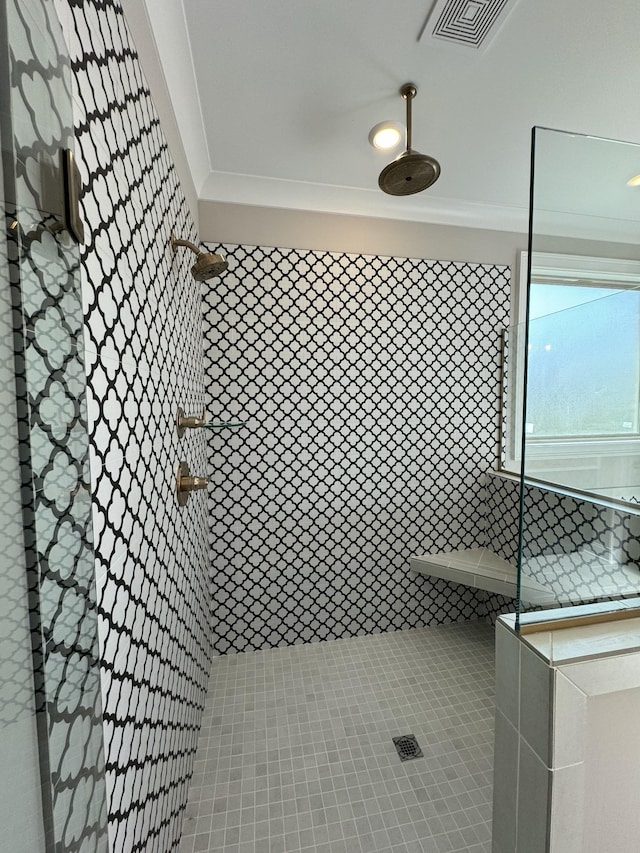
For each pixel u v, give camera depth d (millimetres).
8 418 388
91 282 571
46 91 426
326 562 2020
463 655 1925
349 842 1090
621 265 1039
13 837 381
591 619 767
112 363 652
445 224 2053
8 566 388
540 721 699
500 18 1017
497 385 2172
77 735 488
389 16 1013
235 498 1895
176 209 1221
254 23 1025
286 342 1896
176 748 1083
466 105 1332
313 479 1973
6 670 382
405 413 2061
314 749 1388
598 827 728
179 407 1207
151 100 919
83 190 547
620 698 714
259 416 1892
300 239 1889
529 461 966
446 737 1435
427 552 2146
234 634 1939
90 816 509
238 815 1160
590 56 1136
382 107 1342
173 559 1089
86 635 515
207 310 1811
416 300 2033
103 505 607
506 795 806
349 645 2010
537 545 790
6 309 382
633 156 915
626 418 1057
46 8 421
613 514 855
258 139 1508
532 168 897
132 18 779
